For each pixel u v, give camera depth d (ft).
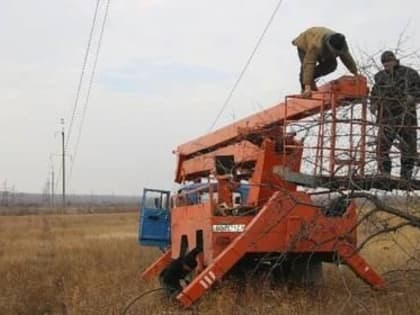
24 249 100.01
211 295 37.01
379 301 36.94
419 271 39.37
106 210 364.58
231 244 38.22
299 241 38.50
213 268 37.29
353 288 42.42
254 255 39.65
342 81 34.94
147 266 65.98
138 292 44.86
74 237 130.62
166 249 60.03
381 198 32.81
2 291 52.03
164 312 36.76
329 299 37.96
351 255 38.75
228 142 48.60
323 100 35.53
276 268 43.06
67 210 344.69
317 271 42.93
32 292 51.70
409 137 32.99
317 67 37.78
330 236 38.47
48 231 160.66
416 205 32.32
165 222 59.62
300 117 39.99
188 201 48.98
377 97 32.83
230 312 35.94
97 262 71.92
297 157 38.68
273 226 38.17
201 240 43.19
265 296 38.78
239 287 40.06
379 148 32.83
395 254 59.26
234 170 45.68
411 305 35.53
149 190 60.08
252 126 44.68
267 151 41.70
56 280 58.65
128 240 109.70
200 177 55.88
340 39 35.86
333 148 33.50
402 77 33.01
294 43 38.04
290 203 38.27
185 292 36.65
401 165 32.91
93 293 44.75
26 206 424.87
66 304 44.47
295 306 36.58
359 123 33.06
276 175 39.60
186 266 42.45
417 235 48.26
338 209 38.50
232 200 43.24
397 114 33.37
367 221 33.86
